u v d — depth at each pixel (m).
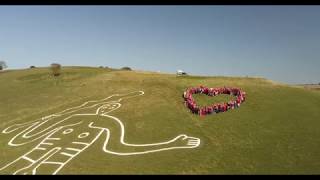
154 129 45.47
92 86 67.81
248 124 45.31
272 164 36.16
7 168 40.09
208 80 64.19
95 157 39.94
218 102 52.94
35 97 66.50
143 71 78.81
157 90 60.22
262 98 53.88
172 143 41.59
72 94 65.00
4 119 56.94
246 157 37.66
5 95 70.75
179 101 54.47
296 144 39.88
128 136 44.31
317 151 38.28
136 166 37.03
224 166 36.09
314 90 59.34
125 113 51.62
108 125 48.00
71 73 80.69
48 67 97.88
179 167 36.28
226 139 41.75
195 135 43.19
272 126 44.50
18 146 45.81
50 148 43.75
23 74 86.69
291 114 47.66
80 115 53.03
